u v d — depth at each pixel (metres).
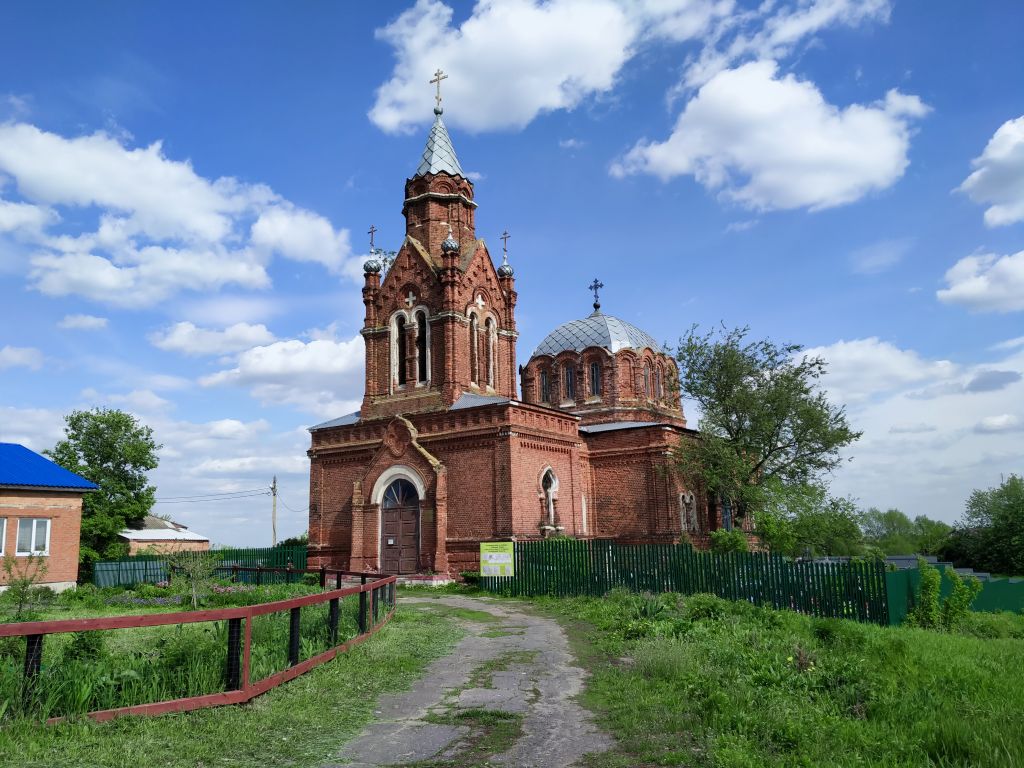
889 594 24.52
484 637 19.28
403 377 42.34
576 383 49.81
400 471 38.03
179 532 64.81
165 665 11.48
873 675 13.58
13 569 34.22
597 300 53.44
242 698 10.83
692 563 27.78
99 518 51.03
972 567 70.81
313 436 42.88
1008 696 12.99
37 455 39.44
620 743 9.84
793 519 38.38
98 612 26.05
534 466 37.25
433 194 43.88
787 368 41.47
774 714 10.47
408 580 35.66
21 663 10.34
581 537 39.78
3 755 8.05
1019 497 69.06
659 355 51.69
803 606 25.52
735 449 41.22
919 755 9.25
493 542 32.50
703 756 9.06
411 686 13.25
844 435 40.19
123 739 8.91
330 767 8.84
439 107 46.06
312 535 41.75
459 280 41.03
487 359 42.75
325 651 14.27
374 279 43.91
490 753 9.46
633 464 41.75
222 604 27.81
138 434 55.75
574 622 22.47
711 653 14.92
